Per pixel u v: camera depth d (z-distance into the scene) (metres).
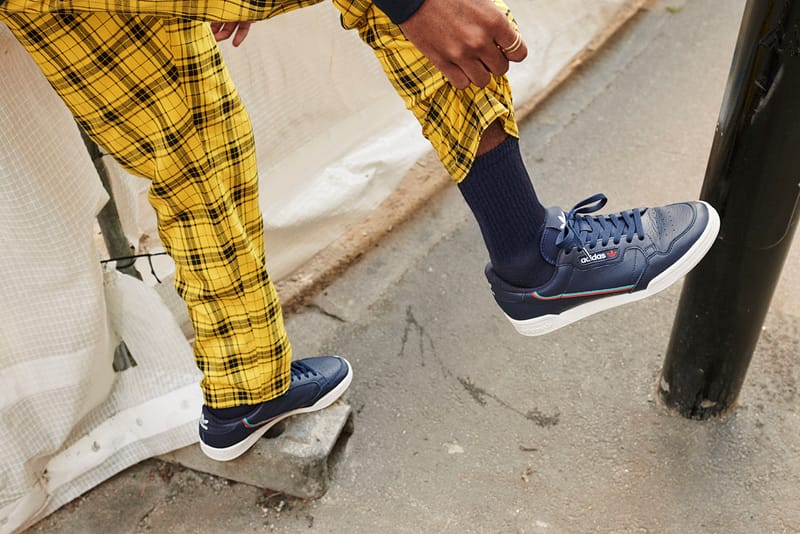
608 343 1.83
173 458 1.63
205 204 1.18
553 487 1.57
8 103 1.17
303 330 1.96
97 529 1.57
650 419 1.67
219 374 1.37
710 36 2.82
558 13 2.54
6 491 1.46
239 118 1.18
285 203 1.93
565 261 1.24
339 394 1.58
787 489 1.53
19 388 1.40
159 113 1.08
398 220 2.24
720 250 1.36
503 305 1.31
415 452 1.66
